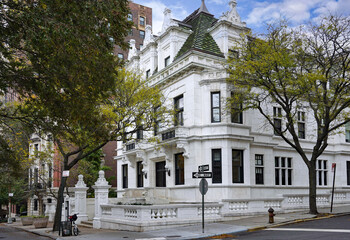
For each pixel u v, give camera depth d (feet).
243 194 80.84
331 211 71.20
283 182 96.12
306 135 101.19
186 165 84.02
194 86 84.48
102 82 45.24
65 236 58.34
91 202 85.10
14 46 42.98
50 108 47.93
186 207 62.34
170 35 97.76
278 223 58.44
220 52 91.09
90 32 40.27
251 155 87.76
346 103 66.64
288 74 67.36
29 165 94.63
